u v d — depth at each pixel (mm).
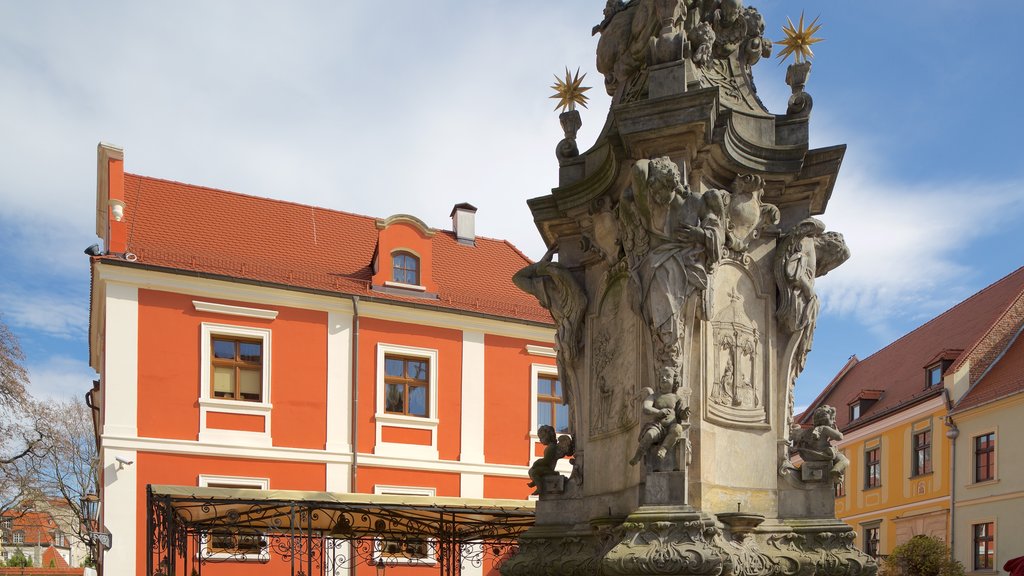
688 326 6516
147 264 20750
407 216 24812
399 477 22922
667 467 6188
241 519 15094
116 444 19953
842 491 36625
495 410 24406
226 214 24531
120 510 19750
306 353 22438
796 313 6980
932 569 26156
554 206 7879
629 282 6852
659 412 6195
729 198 6715
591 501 7293
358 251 25703
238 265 22734
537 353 25172
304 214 26094
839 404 40656
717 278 6844
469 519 15477
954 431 29469
